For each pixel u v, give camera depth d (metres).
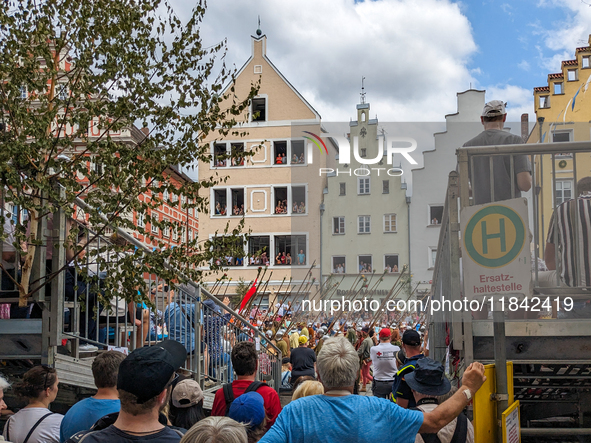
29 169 5.04
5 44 5.10
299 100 35.16
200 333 6.95
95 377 3.38
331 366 2.70
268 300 31.58
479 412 3.12
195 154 5.94
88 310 5.57
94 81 5.29
